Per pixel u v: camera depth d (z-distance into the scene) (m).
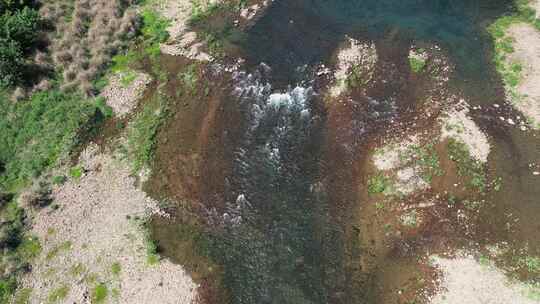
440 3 49.94
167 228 34.50
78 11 49.69
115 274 31.98
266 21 48.88
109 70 45.41
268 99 41.84
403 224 33.66
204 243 33.66
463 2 49.91
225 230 34.34
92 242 33.75
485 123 38.62
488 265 31.12
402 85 41.91
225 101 42.03
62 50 46.00
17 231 34.41
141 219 35.00
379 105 40.59
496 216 33.41
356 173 36.88
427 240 32.72
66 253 33.19
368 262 32.19
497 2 49.72
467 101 40.28
